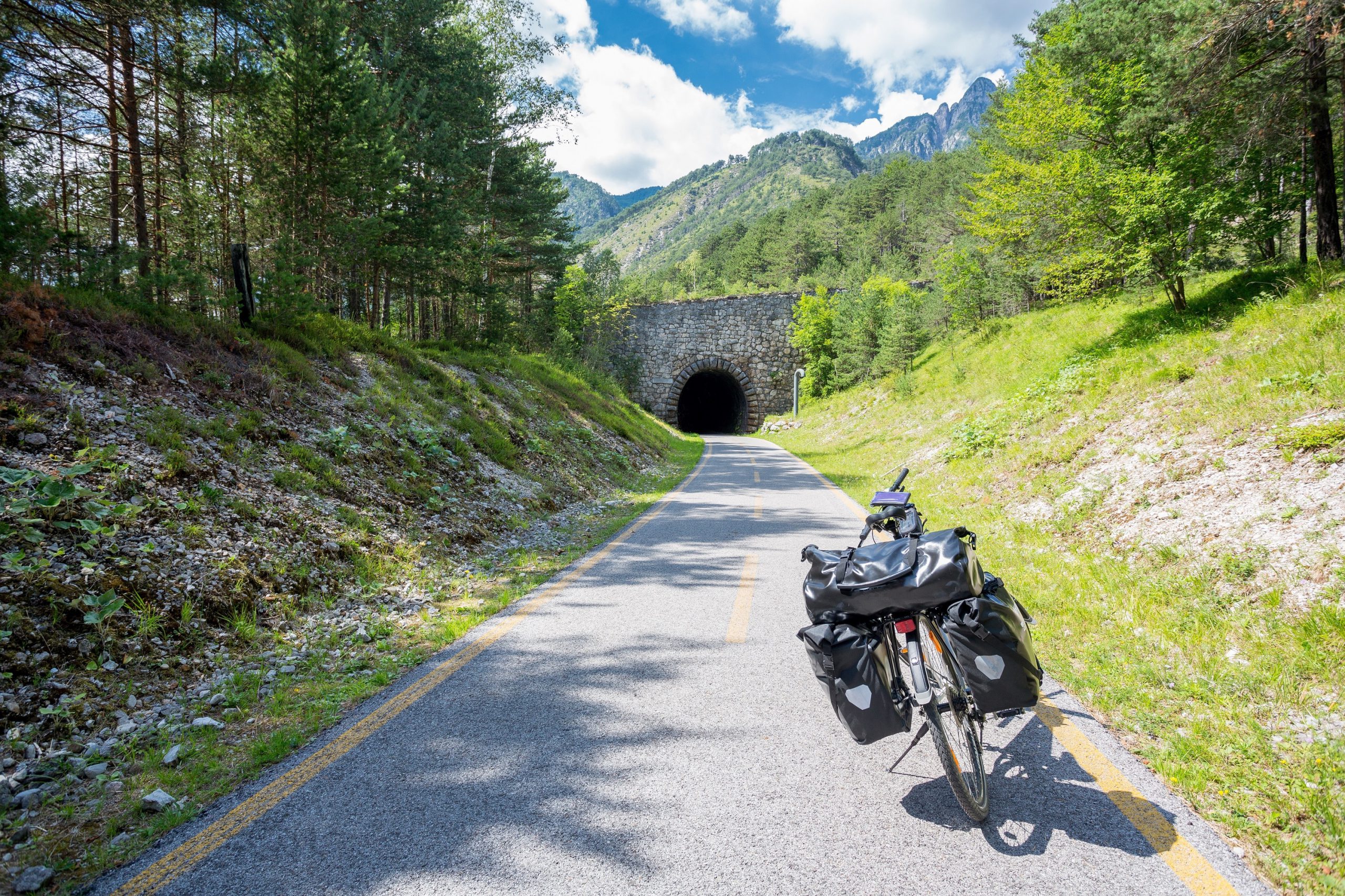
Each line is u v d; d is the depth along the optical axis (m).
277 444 8.65
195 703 4.55
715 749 3.77
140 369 8.11
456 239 20.67
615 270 58.69
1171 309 15.11
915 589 2.96
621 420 26.59
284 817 3.16
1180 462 8.05
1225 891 2.55
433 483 10.41
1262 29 11.23
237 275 11.30
